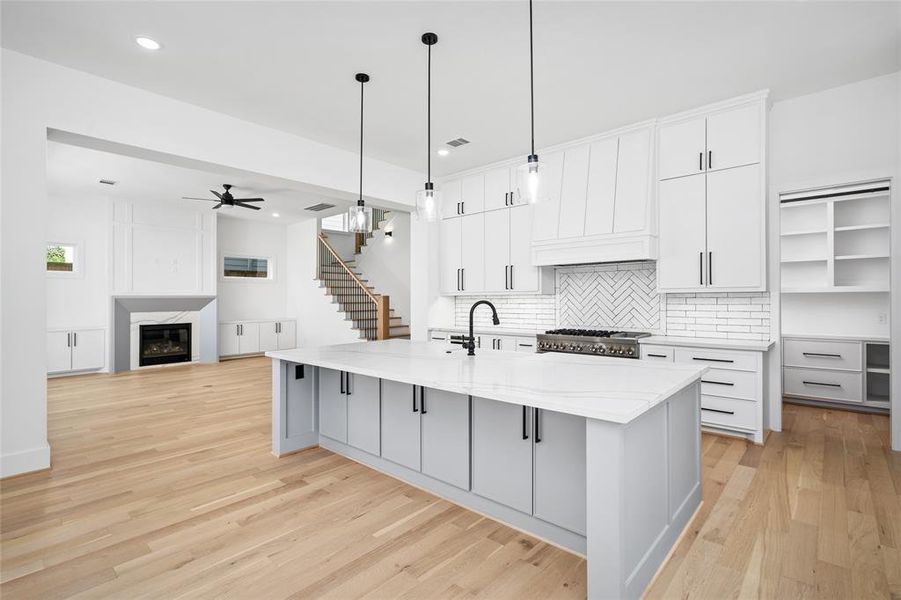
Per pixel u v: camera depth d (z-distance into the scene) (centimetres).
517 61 314
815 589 183
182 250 815
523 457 230
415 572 198
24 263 304
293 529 235
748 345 359
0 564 204
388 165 545
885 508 250
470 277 570
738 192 374
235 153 406
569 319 522
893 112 336
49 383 645
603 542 169
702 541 220
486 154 512
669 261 410
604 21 268
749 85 352
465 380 213
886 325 473
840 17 265
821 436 379
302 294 959
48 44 292
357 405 327
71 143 343
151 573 198
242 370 761
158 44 293
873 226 441
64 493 279
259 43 293
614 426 166
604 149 445
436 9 258
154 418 457
